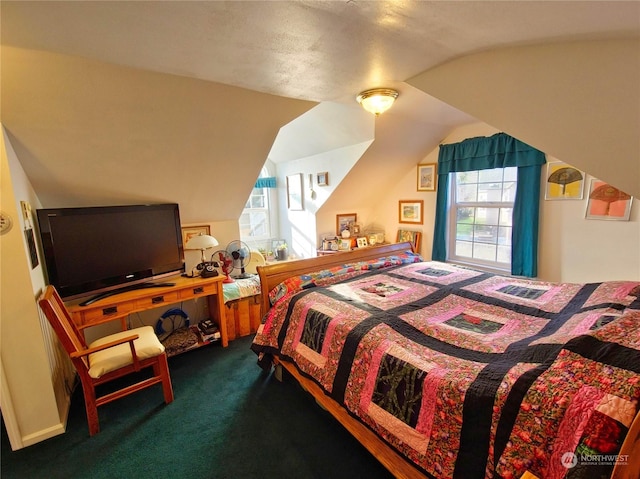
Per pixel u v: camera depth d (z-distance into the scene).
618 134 1.28
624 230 2.44
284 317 2.07
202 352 2.76
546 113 1.42
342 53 1.45
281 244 4.36
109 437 1.79
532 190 2.84
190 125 2.12
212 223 3.25
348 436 1.76
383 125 2.91
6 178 1.64
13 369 1.69
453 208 3.63
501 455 0.96
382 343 1.45
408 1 0.99
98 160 2.11
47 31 1.19
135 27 1.17
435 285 2.24
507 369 1.13
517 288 2.10
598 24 1.03
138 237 2.47
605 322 1.35
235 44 1.33
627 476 0.70
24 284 1.71
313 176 3.92
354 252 2.82
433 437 1.13
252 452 1.66
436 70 1.68
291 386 2.25
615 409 0.84
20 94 1.56
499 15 1.05
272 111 2.27
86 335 2.69
